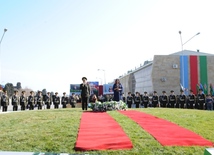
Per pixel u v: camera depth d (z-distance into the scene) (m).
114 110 13.91
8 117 11.31
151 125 8.98
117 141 6.79
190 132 8.02
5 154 4.39
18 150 6.37
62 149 6.36
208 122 9.80
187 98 22.94
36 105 24.28
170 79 37.31
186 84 37.38
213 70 37.91
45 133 7.68
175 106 23.31
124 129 8.23
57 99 25.16
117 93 15.98
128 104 24.59
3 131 8.21
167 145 6.60
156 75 37.31
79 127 8.46
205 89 37.28
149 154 6.05
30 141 6.97
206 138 7.41
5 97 21.08
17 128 8.55
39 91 24.20
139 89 47.00
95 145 6.46
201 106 21.69
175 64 37.47
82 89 14.95
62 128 8.27
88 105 15.82
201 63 37.94
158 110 13.86
